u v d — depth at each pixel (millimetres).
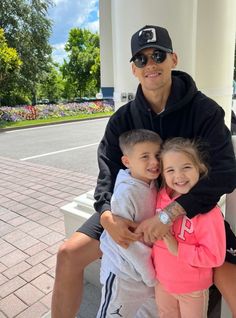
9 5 18047
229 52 2432
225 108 2516
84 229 1771
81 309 2098
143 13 2098
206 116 1547
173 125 1641
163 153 1428
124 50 2271
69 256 1675
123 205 1488
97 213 1849
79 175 5484
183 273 1396
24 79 18453
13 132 12094
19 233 3215
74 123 15016
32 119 16203
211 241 1305
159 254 1453
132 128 1811
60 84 29438
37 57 19719
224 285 1432
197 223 1348
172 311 1555
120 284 1511
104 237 1630
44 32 19609
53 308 1768
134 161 1506
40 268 2582
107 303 1569
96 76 30188
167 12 2078
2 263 2674
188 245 1351
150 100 1692
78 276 1720
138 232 1445
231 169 1444
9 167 6219
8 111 15430
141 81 1651
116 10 2285
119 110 1891
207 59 2363
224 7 2287
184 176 1379
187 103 1601
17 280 2438
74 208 2426
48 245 2949
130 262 1488
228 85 2498
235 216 1695
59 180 5184
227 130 1577
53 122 14797
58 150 7938
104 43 2707
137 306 1598
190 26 2201
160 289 1533
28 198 4301
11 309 2143
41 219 3551
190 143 1427
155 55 1560
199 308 1466
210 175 1412
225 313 1706
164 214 1378
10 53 15180
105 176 1784
